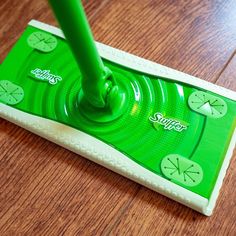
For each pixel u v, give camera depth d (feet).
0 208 1.05
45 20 1.30
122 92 1.13
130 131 1.08
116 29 1.28
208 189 1.00
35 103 1.14
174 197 1.01
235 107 1.09
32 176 1.09
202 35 1.25
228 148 1.04
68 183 1.07
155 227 1.01
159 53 1.23
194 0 1.31
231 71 1.19
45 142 1.12
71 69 1.18
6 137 1.14
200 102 1.10
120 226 1.01
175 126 1.08
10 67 1.20
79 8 0.80
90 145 1.07
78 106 1.12
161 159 1.04
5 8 1.32
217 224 1.00
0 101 1.15
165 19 1.28
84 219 1.03
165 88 1.14
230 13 1.28
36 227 1.02
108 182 1.07
